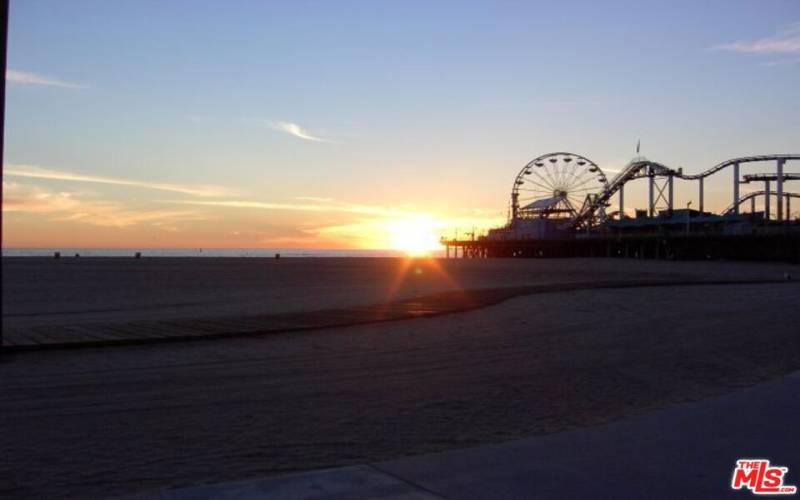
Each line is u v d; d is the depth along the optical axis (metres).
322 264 90.50
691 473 6.45
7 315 22.55
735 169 111.44
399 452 7.62
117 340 15.41
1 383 11.33
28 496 6.12
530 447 7.33
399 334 17.92
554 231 132.75
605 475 6.38
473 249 154.00
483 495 5.84
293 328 18.16
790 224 99.31
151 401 10.22
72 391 10.80
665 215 116.88
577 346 16.22
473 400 10.52
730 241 98.12
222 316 21.45
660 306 25.50
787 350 15.72
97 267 69.12
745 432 7.92
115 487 6.36
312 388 11.32
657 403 10.34
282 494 5.84
